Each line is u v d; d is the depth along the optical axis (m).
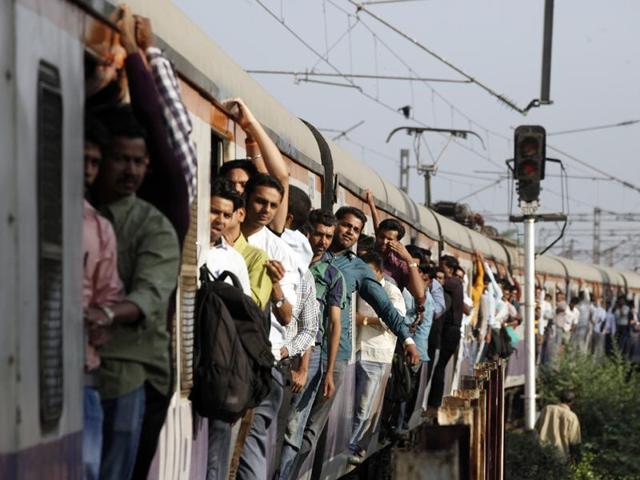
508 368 84.12
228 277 21.50
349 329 32.78
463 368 63.66
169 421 18.25
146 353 15.52
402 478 23.22
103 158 15.34
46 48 12.85
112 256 14.92
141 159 15.50
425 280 43.31
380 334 37.97
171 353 16.39
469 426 23.86
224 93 23.36
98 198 15.63
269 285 23.33
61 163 13.25
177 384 18.56
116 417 15.39
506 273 88.88
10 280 11.84
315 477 32.84
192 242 19.58
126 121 15.35
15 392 11.94
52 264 12.93
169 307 16.38
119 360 15.33
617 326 129.75
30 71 12.41
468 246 70.50
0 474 11.62
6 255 11.75
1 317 11.65
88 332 14.55
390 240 38.91
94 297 14.75
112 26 15.22
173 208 16.48
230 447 22.83
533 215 63.22
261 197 24.08
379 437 42.78
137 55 15.88
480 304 71.50
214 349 19.78
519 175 61.03
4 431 11.73
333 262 32.56
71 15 13.68
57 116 13.16
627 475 64.25
